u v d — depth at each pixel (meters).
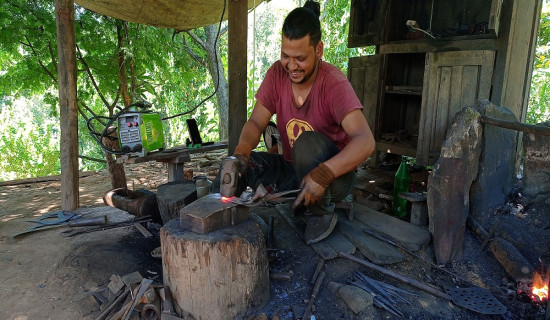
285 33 2.04
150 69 7.14
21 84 6.31
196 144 3.73
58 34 3.23
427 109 3.96
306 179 1.92
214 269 1.88
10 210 3.76
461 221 2.54
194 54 9.31
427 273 2.40
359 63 4.99
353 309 2.02
